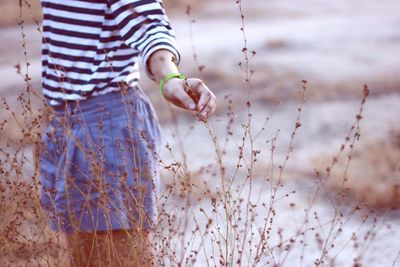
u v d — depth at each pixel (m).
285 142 7.71
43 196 2.55
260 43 14.82
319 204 5.34
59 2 2.35
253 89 10.19
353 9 20.70
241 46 14.64
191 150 7.27
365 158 6.39
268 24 18.61
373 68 11.72
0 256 2.61
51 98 2.47
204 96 2.03
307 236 4.55
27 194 2.61
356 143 7.20
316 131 8.12
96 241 2.34
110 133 2.37
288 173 6.23
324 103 9.42
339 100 9.52
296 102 9.47
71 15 2.34
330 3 22.42
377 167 5.99
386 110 8.96
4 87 10.67
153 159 2.44
